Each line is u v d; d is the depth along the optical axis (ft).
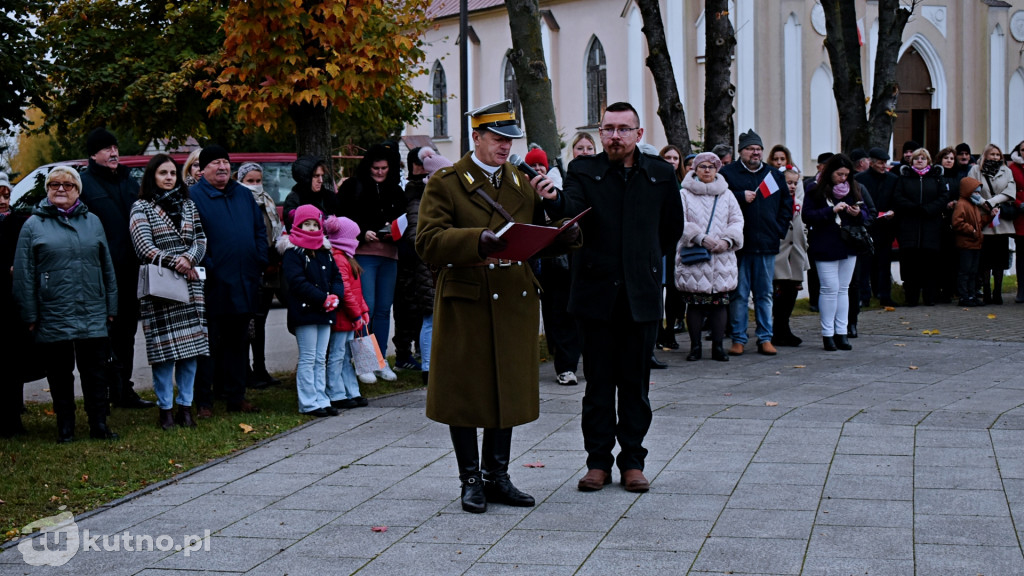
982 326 42.39
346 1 37.65
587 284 20.25
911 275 50.03
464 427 19.20
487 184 19.25
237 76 39.55
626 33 112.37
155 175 26.48
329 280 27.86
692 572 15.69
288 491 20.85
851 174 36.68
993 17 107.86
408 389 31.65
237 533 18.28
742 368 33.22
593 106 117.60
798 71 98.48
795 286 37.65
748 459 22.00
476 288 19.04
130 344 29.43
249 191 28.37
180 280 26.02
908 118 107.14
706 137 48.11
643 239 20.27
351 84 37.93
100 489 21.35
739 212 34.37
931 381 30.30
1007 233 49.70
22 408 28.99
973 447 22.43
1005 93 109.60
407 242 33.94
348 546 17.39
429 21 43.16
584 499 19.71
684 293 34.47
